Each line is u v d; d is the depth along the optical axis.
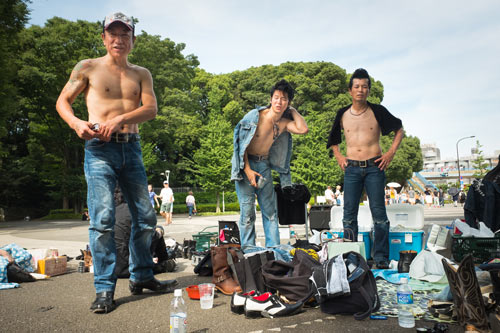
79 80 3.52
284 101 4.82
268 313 3.00
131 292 4.04
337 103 44.66
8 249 4.89
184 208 34.72
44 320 3.05
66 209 35.81
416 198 34.38
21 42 29.67
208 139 33.88
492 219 5.36
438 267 3.98
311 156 36.12
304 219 5.43
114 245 3.49
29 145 35.91
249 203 5.02
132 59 33.81
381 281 4.17
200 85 53.19
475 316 2.51
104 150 3.52
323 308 3.09
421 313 2.99
